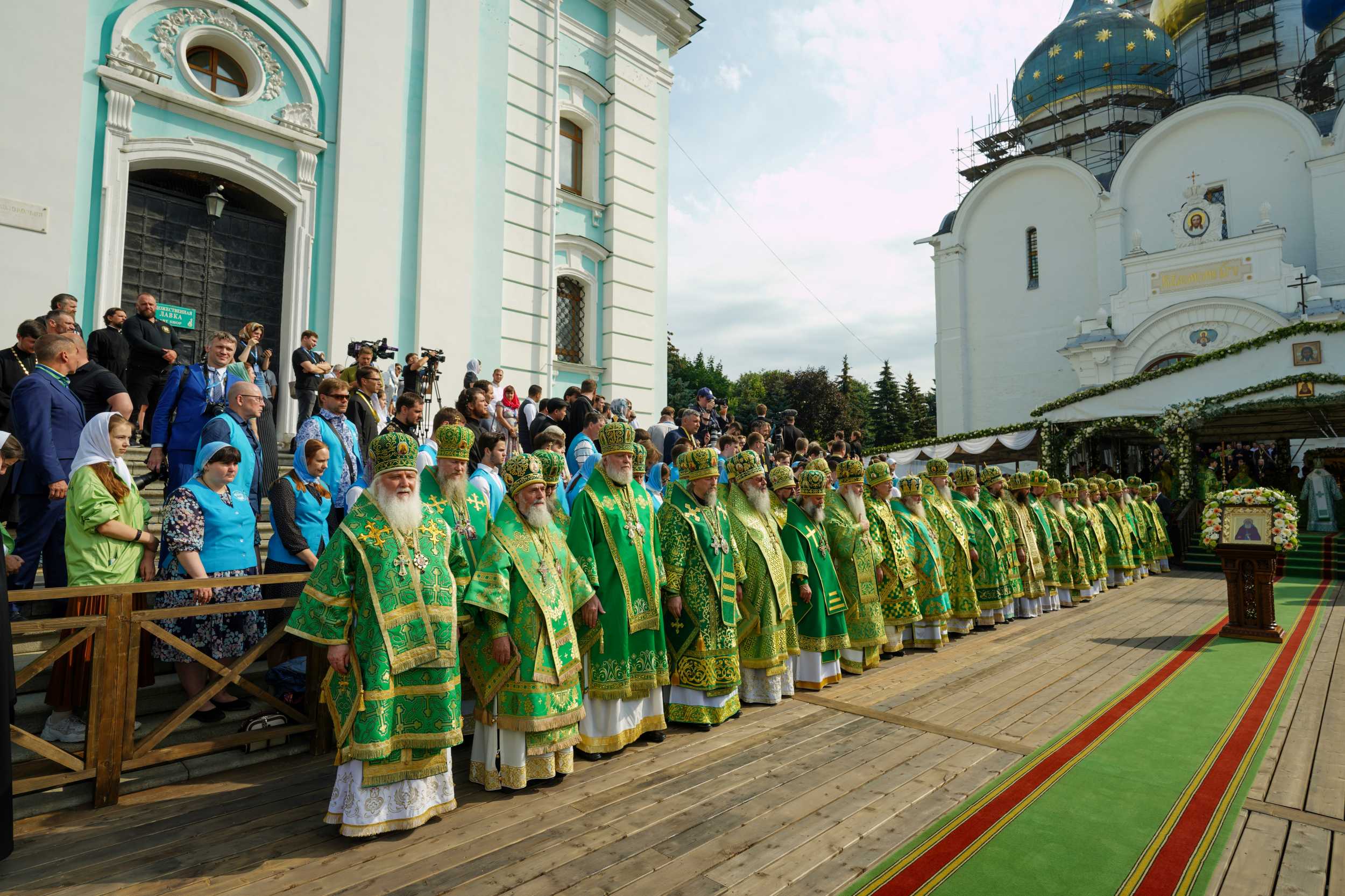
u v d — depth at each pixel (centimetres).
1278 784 453
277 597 490
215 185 1075
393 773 374
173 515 446
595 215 1563
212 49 1062
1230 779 461
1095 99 3325
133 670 412
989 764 485
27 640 471
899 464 2473
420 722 384
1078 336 2834
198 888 325
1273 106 2644
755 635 619
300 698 504
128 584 411
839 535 731
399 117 1217
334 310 1127
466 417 641
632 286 1588
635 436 773
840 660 722
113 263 938
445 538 417
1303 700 630
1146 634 929
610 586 509
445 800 399
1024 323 3192
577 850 364
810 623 668
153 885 327
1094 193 3008
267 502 788
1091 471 2209
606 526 516
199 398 584
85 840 366
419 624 385
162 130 991
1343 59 2952
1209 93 3259
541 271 1411
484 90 1351
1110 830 392
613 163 1577
